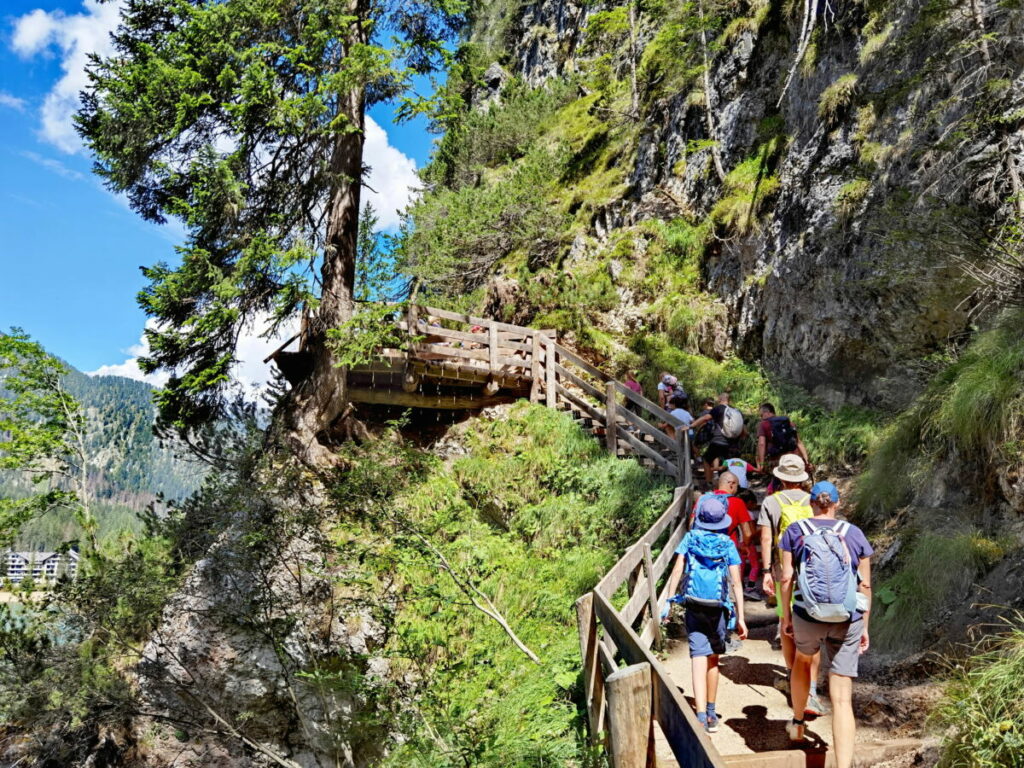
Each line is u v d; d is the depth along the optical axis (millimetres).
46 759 10367
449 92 14156
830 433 12773
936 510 7449
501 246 24188
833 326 14742
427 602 9477
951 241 10102
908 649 6031
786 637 5031
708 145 19594
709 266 18766
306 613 9836
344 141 14523
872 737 4895
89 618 9773
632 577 7598
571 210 24000
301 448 13016
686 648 7273
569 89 32500
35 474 14586
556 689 6676
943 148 11414
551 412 14695
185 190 12992
